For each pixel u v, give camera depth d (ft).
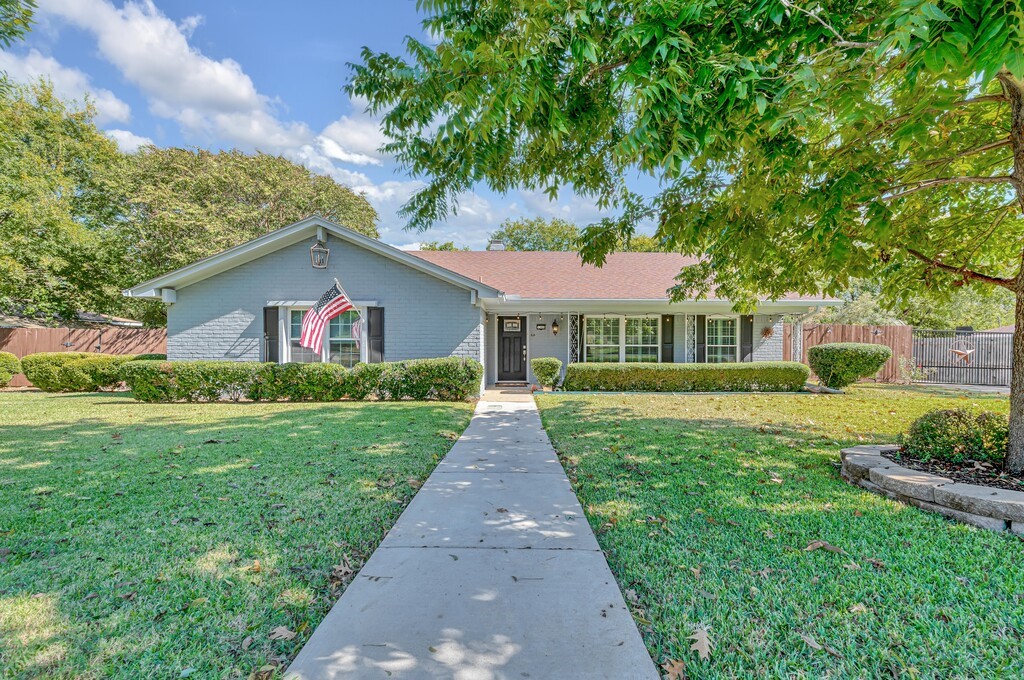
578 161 13.14
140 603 7.47
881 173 11.87
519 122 10.80
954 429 13.20
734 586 7.88
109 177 56.95
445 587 7.79
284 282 34.35
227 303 34.19
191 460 16.03
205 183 64.08
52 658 6.18
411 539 9.73
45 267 46.93
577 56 7.95
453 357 33.12
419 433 20.58
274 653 6.32
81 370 38.50
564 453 17.22
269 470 14.84
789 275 17.92
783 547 9.31
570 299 39.63
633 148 7.60
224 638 6.63
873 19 7.29
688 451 17.29
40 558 8.94
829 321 61.26
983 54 6.18
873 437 19.57
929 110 9.04
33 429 21.76
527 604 7.29
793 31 7.47
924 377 45.60
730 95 7.28
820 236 12.19
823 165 11.97
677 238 16.52
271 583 8.08
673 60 7.09
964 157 13.44
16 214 42.37
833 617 7.00
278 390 31.81
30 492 12.67
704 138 7.76
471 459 16.42
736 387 37.96
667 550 9.21
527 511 11.35
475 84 8.60
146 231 55.31
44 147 53.83
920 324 71.36
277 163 73.72
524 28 8.07
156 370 31.09
